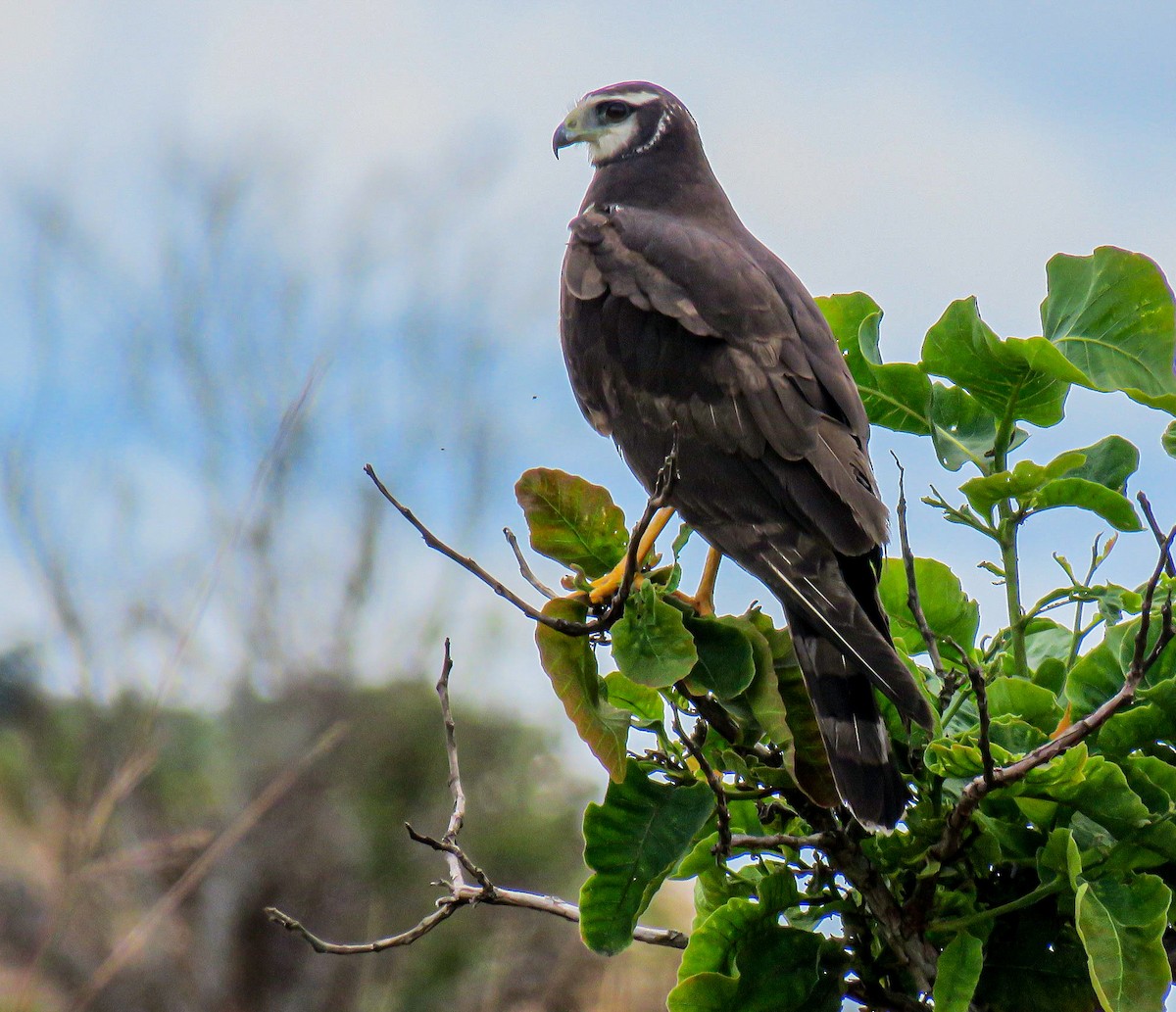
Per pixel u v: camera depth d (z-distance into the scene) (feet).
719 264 29.17
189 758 66.95
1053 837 18.63
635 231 30.94
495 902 20.49
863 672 20.65
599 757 20.18
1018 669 22.40
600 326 29.60
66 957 57.21
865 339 24.66
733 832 22.70
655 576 22.35
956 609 23.91
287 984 66.39
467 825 68.95
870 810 19.03
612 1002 55.16
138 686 59.21
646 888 19.92
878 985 20.47
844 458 25.25
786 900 20.13
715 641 20.71
